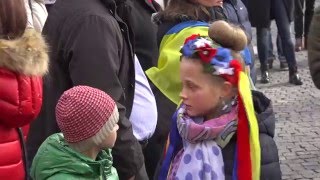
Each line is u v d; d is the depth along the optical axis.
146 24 4.05
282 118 7.57
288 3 8.95
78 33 3.20
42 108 3.46
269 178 2.68
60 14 3.35
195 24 3.88
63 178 2.81
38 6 5.26
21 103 2.96
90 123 2.85
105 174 2.95
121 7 3.55
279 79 9.52
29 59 2.94
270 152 2.69
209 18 3.96
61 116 2.86
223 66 2.64
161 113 3.85
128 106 3.48
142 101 3.62
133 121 3.55
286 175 5.80
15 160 3.05
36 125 3.51
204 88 2.66
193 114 2.73
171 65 3.81
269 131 2.71
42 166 2.87
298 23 11.16
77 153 2.85
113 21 3.28
